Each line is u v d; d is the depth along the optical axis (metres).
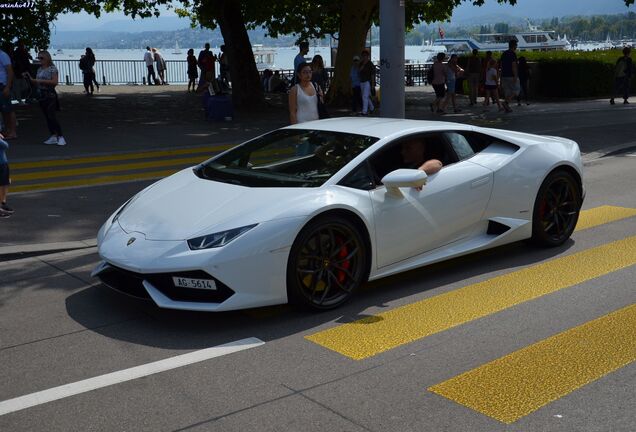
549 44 65.50
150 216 5.34
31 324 5.13
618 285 5.89
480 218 6.24
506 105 20.36
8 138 14.12
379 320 5.14
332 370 4.31
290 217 5.00
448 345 4.68
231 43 21.11
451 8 26.59
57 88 30.39
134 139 14.43
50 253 7.00
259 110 21.11
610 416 3.73
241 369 4.34
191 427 3.64
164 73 34.94
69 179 10.34
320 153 5.77
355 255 5.39
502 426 3.63
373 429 3.61
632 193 9.79
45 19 26.22
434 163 5.98
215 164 6.11
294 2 26.77
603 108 21.50
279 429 3.61
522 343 4.70
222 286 4.82
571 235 7.49
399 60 11.21
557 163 6.71
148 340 4.81
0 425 3.69
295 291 5.08
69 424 3.69
